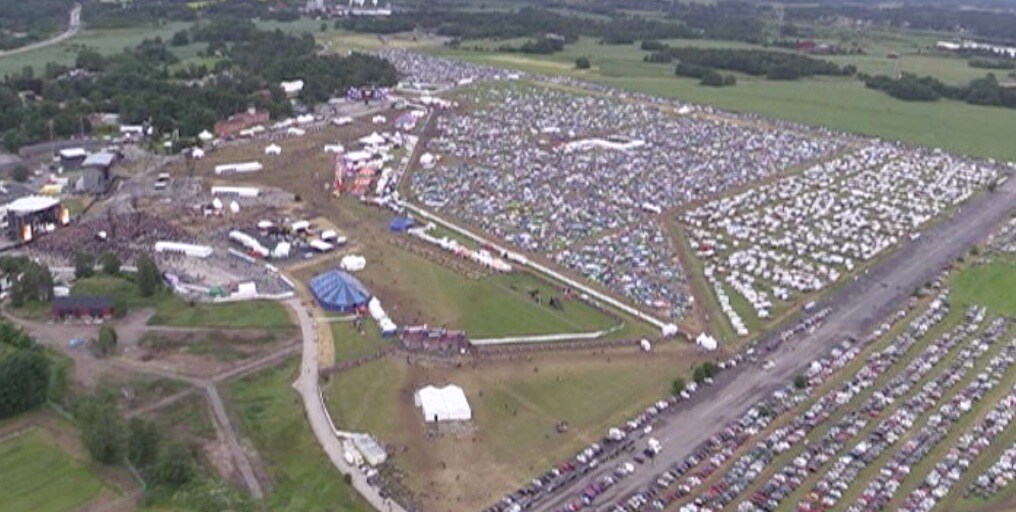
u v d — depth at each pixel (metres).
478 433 169.62
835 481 157.50
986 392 189.75
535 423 174.00
